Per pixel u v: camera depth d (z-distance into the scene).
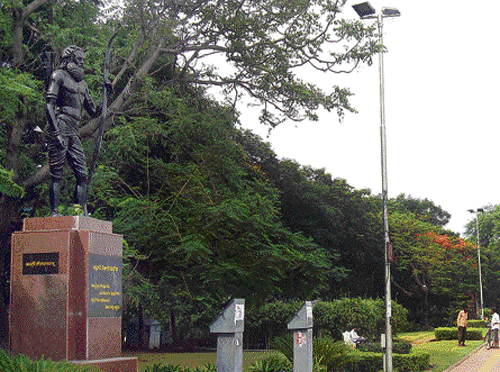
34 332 10.77
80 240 10.89
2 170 12.24
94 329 10.80
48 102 11.87
